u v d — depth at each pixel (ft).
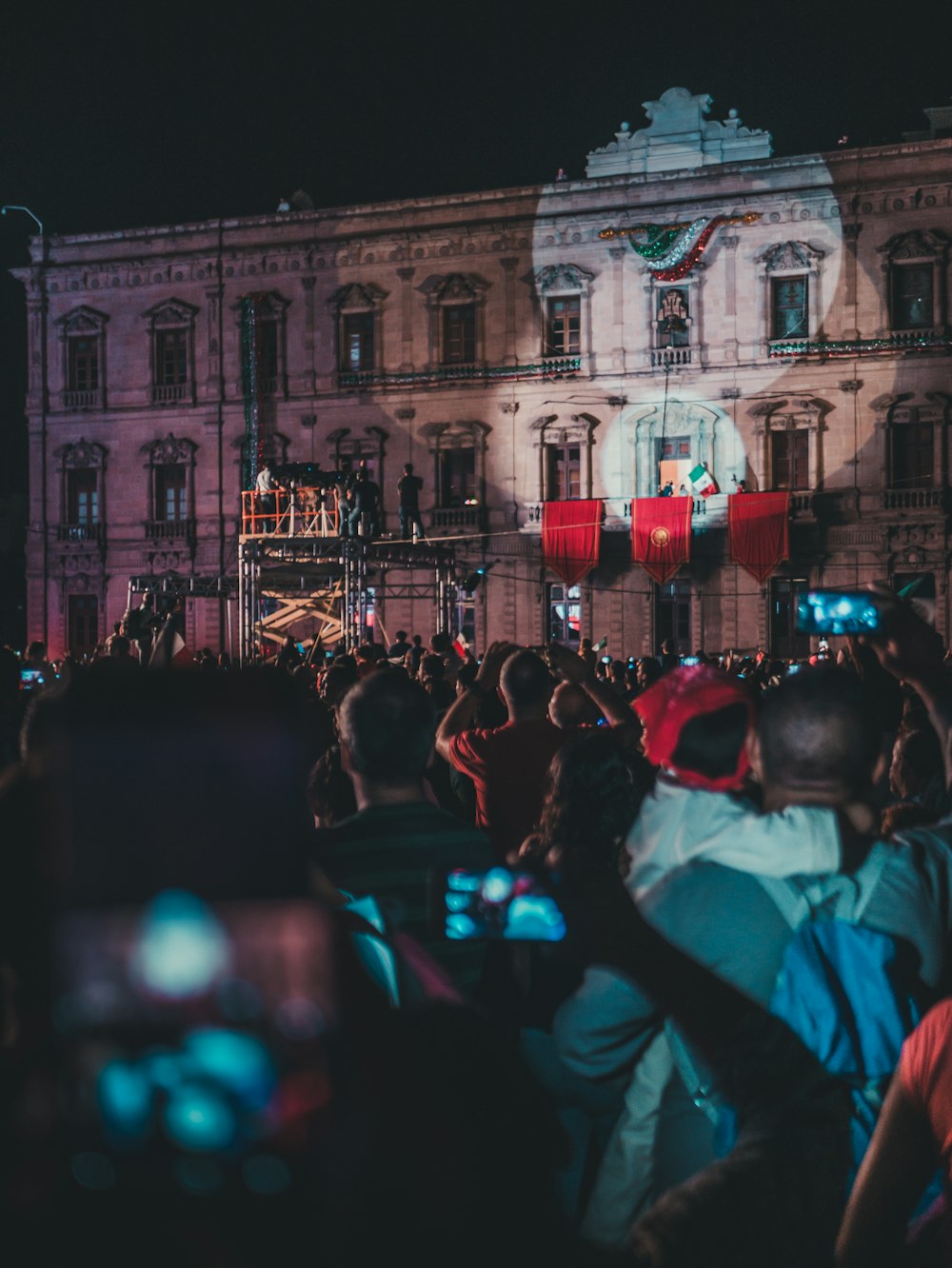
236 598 126.62
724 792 9.16
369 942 5.65
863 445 132.46
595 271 139.95
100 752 2.61
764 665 64.95
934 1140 7.00
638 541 135.54
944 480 130.00
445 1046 4.27
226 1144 2.67
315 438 148.25
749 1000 8.32
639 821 9.29
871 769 9.41
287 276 149.18
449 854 11.53
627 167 139.85
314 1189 2.85
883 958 8.60
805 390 134.10
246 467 149.28
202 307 151.12
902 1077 7.13
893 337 130.52
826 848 8.66
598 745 12.07
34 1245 2.66
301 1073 2.75
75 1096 2.62
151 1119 2.63
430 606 143.95
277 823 2.68
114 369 153.99
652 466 138.41
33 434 156.56
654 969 8.39
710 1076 9.02
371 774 12.07
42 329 156.15
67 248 154.81
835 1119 8.00
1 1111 2.67
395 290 146.00
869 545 132.05
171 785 2.61
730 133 136.77
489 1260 3.84
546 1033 10.27
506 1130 4.15
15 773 3.70
